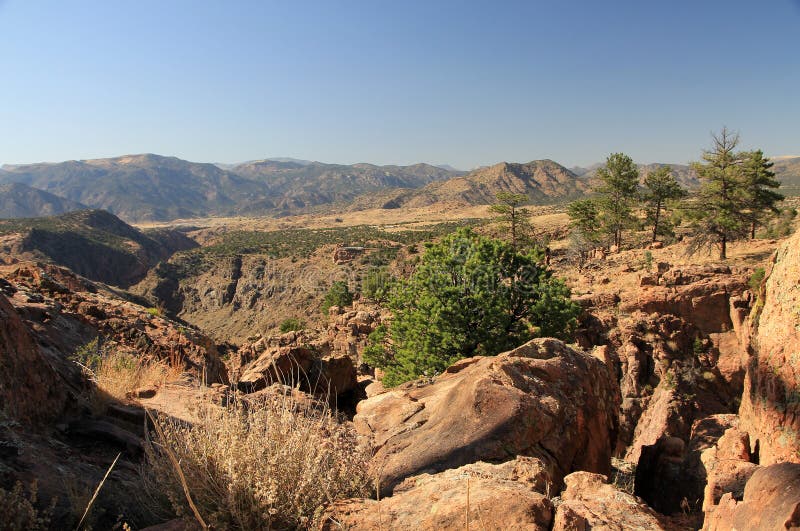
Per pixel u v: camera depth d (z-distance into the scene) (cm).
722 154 4081
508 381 595
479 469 405
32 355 496
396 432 595
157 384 725
